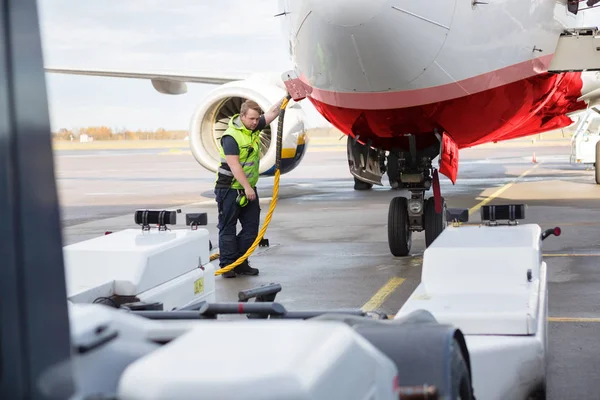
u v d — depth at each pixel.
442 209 7.59
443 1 5.95
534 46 7.04
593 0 8.01
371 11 5.73
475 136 7.28
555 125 9.73
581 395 3.58
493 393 2.76
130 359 1.70
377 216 11.22
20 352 1.19
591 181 16.02
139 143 81.62
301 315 2.71
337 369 1.34
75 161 37.81
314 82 6.67
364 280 6.67
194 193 16.83
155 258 3.80
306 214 11.79
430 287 3.37
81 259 3.75
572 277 6.41
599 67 7.36
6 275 1.19
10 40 1.20
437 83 6.32
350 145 7.63
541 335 2.90
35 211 1.22
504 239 3.67
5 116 1.18
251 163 7.04
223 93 11.70
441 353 2.01
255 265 7.61
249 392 1.17
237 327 1.50
